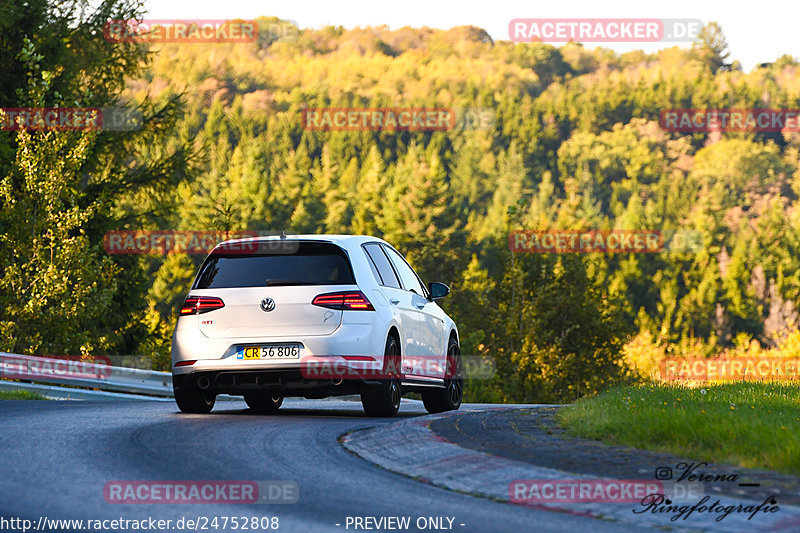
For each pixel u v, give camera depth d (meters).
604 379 176.12
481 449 25.64
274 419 36.28
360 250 38.97
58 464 24.72
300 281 37.34
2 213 81.94
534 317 174.62
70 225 83.06
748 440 25.00
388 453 26.64
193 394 39.06
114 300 110.31
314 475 23.83
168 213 116.19
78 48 112.69
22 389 59.53
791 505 19.17
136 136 113.69
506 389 167.50
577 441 27.08
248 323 37.25
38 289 81.19
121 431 31.42
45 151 83.81
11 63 105.75
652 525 18.52
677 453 24.86
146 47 115.81
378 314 37.56
